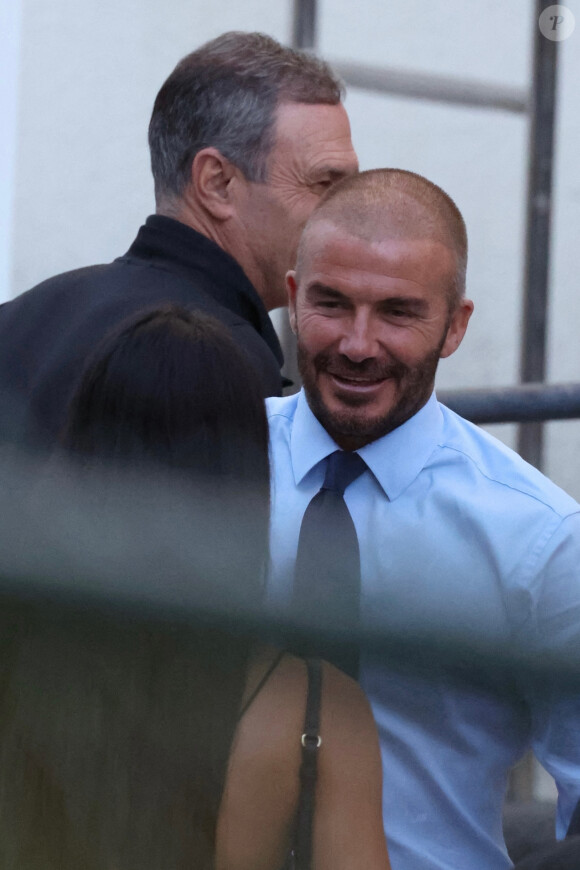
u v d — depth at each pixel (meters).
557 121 13.51
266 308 6.84
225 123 6.40
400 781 2.32
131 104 12.66
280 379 5.80
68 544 1.22
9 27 12.06
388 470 4.75
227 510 1.62
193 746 1.79
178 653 1.50
